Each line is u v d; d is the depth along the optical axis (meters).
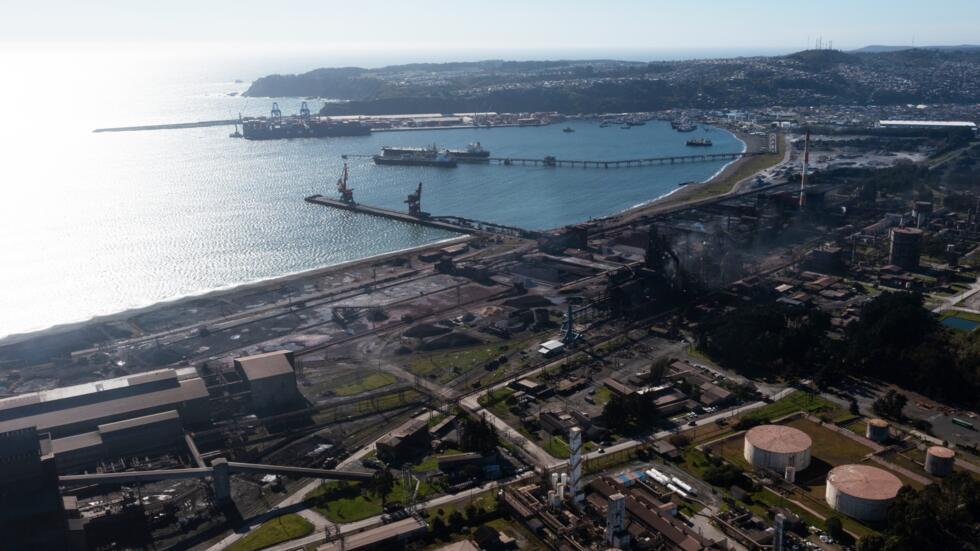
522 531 139.75
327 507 148.50
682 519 140.25
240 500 151.88
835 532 133.50
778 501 145.25
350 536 136.50
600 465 160.62
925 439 168.25
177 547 136.25
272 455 170.38
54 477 132.38
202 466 156.88
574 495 144.38
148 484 158.38
